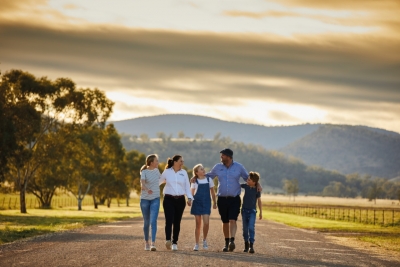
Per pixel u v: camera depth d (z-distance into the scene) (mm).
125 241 28266
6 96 89750
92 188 142500
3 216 75062
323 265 20203
